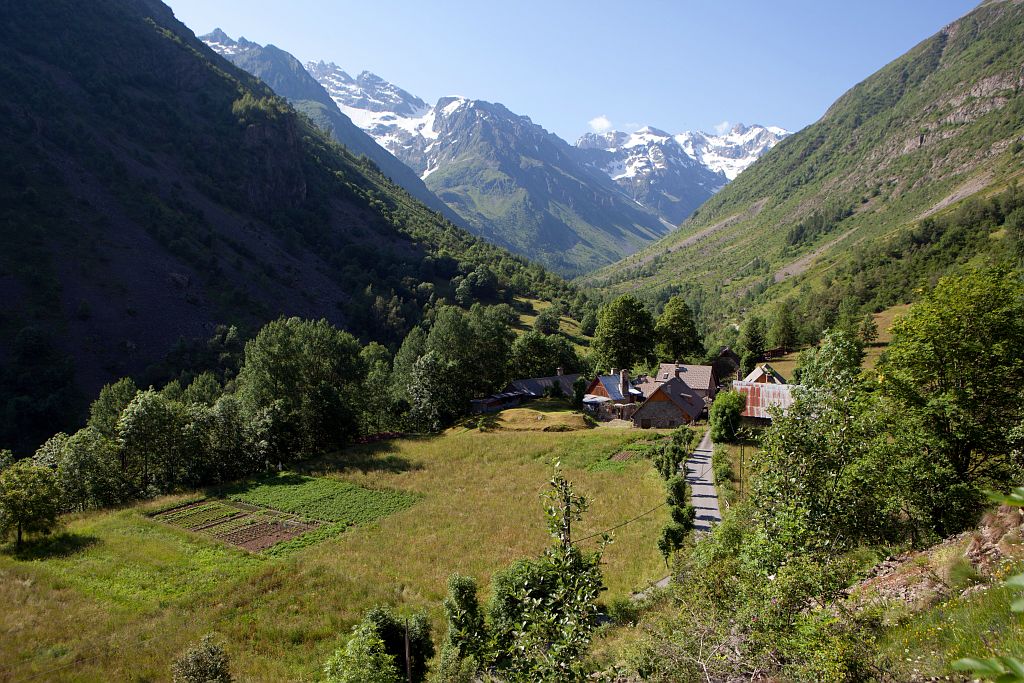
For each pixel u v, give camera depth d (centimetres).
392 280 19312
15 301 12100
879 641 1029
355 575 3700
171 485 6088
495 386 10388
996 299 2408
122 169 17388
